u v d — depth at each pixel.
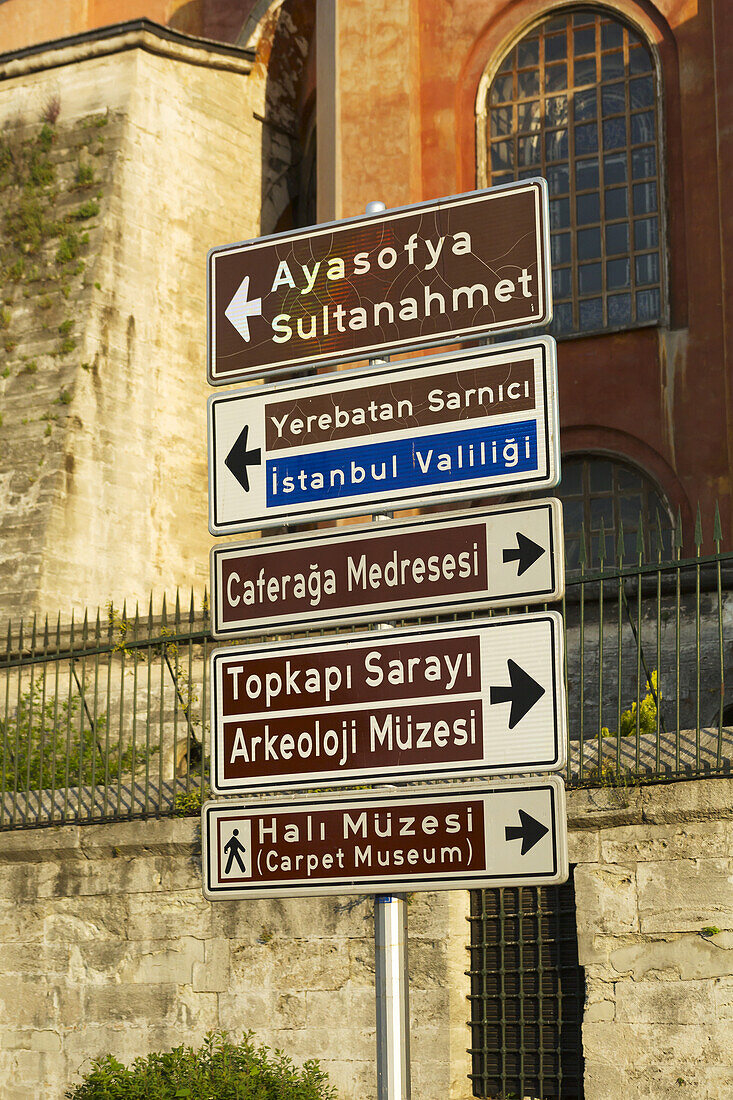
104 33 40.38
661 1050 15.23
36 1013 19.48
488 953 17.45
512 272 8.82
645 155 37.56
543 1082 16.70
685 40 37.22
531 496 36.41
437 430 8.84
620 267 37.31
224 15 46.47
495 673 8.41
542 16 39.06
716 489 34.91
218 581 9.33
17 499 36.06
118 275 38.69
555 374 8.59
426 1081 16.70
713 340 35.59
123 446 37.69
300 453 9.24
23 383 37.59
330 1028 17.41
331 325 9.32
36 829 20.08
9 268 39.00
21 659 21.31
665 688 24.56
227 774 9.05
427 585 8.68
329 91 40.03
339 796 8.72
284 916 18.03
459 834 8.34
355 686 8.79
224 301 9.70
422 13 40.12
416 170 39.12
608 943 15.77
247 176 43.19
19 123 40.66
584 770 16.38
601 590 17.05
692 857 15.50
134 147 39.81
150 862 19.14
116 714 28.84
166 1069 16.45
